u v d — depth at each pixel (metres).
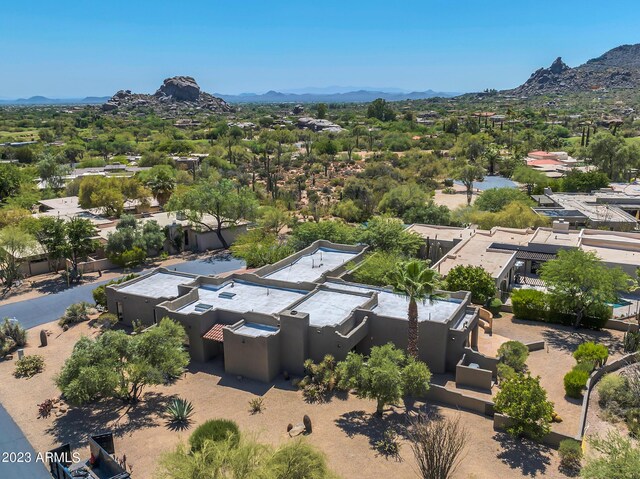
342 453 27.92
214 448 21.95
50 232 57.16
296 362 36.56
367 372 30.55
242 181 116.81
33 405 33.00
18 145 171.62
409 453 27.86
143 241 62.97
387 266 47.50
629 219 73.19
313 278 47.47
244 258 60.38
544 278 46.00
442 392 32.97
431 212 78.75
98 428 30.42
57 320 46.62
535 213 74.19
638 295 52.38
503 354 37.56
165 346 33.22
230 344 36.41
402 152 172.50
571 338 43.06
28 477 26.39
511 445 28.66
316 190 112.44
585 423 30.95
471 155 150.75
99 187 81.94
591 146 117.62
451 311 39.62
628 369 35.94
